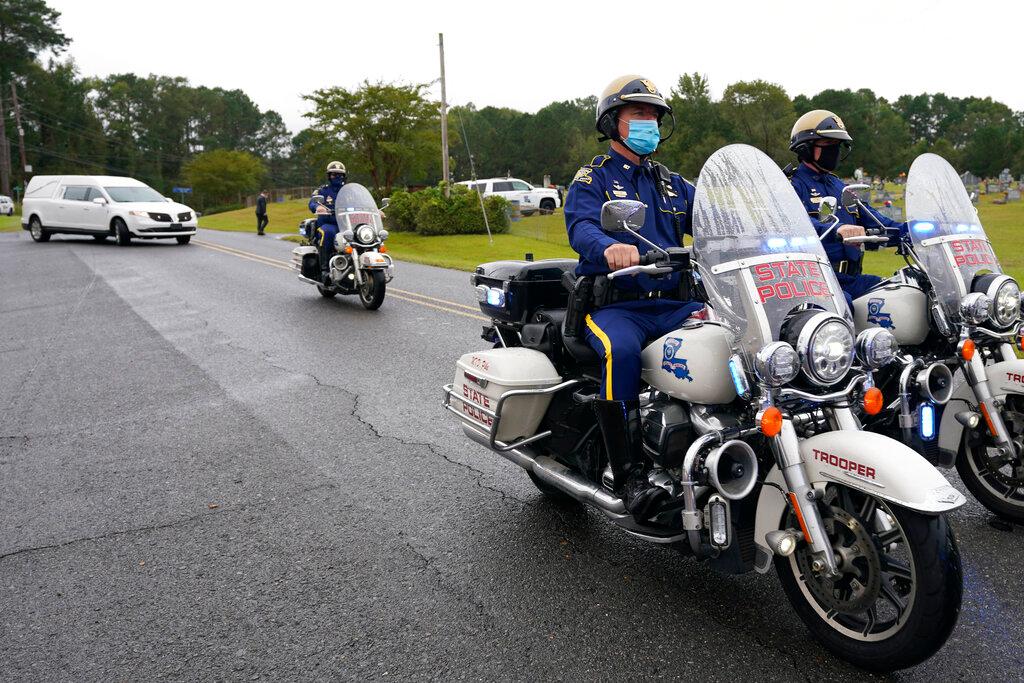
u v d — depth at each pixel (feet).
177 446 18.97
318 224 41.29
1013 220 80.79
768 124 198.90
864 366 10.27
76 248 71.31
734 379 10.02
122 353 29.04
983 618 11.02
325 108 135.85
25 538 14.29
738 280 10.18
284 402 22.43
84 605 12.01
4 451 18.89
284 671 10.30
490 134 350.64
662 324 11.91
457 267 56.70
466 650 10.66
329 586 12.43
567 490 12.71
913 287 14.39
